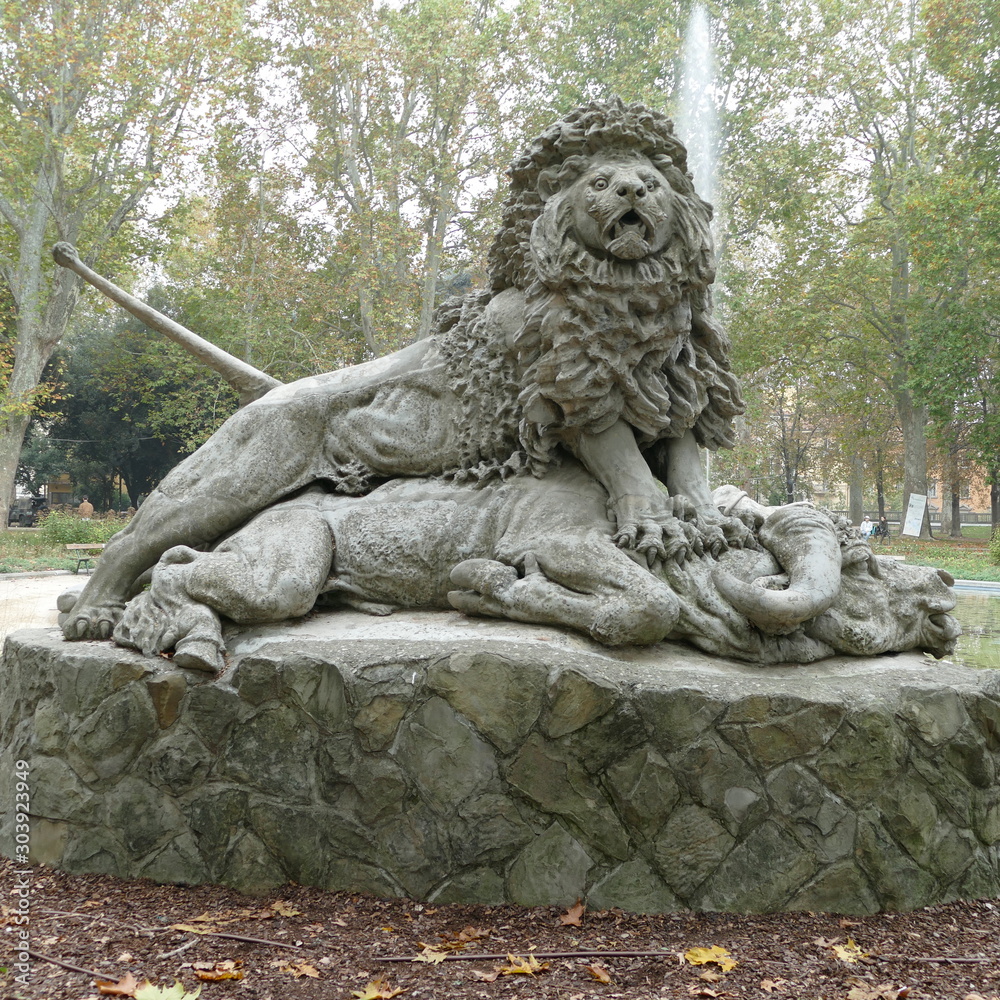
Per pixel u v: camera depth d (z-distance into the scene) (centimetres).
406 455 356
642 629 276
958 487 3519
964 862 272
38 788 295
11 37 1777
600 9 1866
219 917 252
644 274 301
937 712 273
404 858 262
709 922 251
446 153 1939
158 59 1791
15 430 2031
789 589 287
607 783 258
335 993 208
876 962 229
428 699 264
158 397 2953
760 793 260
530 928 246
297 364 2197
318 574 317
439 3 1838
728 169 2033
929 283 2184
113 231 1984
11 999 198
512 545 316
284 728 273
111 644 312
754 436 3422
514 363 339
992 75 2002
